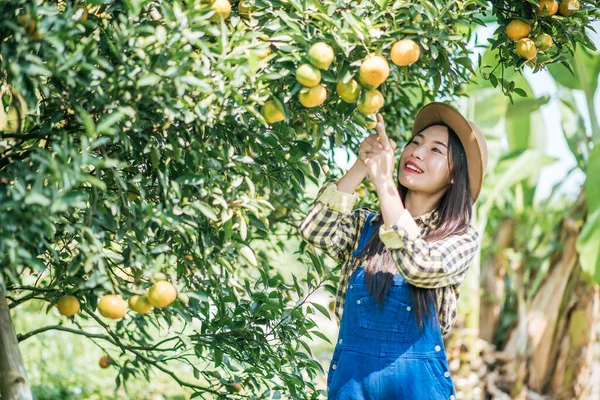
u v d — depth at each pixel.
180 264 2.04
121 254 1.98
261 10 1.89
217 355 2.20
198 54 1.81
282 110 1.78
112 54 1.76
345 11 1.80
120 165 1.75
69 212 1.84
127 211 1.84
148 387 4.71
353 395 1.98
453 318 2.13
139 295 1.81
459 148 2.18
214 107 1.79
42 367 4.60
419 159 2.16
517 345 5.25
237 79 1.69
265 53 1.75
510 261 5.65
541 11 2.04
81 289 1.82
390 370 1.97
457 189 2.15
